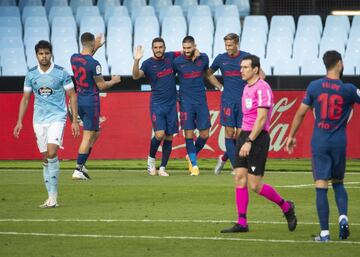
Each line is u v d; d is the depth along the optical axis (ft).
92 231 114.83
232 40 174.70
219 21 266.57
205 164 204.74
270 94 112.57
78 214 128.77
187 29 271.08
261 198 144.56
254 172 112.88
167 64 179.73
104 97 215.10
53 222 121.80
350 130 213.66
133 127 215.51
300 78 227.20
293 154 214.90
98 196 148.56
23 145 216.13
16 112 215.31
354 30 262.67
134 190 156.15
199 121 182.80
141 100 215.51
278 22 266.77
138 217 125.80
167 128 180.75
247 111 113.50
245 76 113.19
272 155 214.48
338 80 107.24
